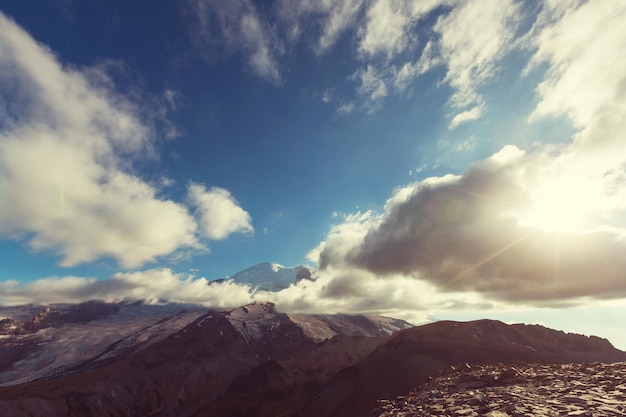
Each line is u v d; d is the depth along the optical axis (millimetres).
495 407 16359
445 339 176375
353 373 137875
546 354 173625
